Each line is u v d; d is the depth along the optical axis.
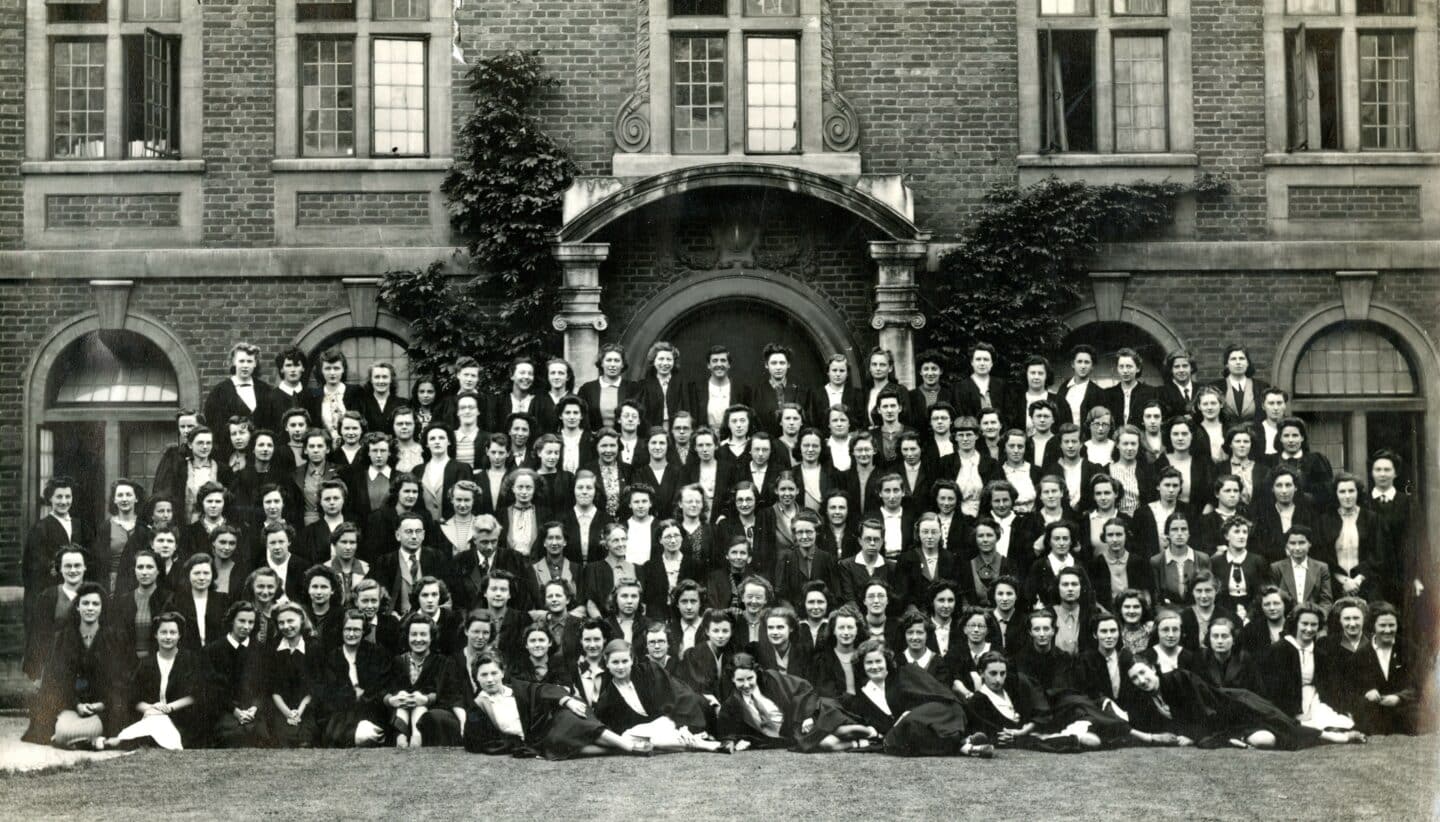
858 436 13.00
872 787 9.83
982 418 13.21
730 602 12.13
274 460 12.70
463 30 16.20
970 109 16.22
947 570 12.20
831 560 12.26
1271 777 10.10
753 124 16.11
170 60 16.25
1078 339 16.28
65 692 11.45
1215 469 12.97
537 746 11.03
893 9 16.23
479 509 12.55
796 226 15.90
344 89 16.27
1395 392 16.23
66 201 16.16
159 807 9.32
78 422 15.97
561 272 15.75
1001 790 9.73
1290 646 11.57
